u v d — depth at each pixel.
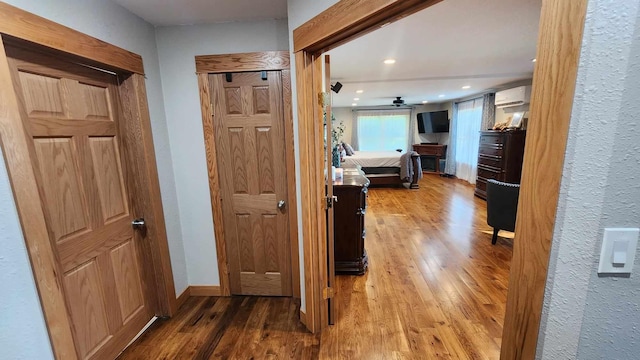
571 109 0.62
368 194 6.13
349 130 9.58
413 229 3.96
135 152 1.97
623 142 0.62
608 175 0.64
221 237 2.38
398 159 6.70
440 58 3.16
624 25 0.58
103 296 1.74
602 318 0.72
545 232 0.69
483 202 5.33
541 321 0.74
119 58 1.74
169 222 2.24
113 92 1.84
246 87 2.16
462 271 2.79
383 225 4.14
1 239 1.15
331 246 1.99
